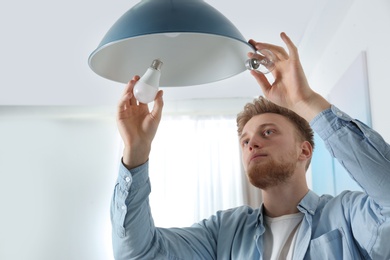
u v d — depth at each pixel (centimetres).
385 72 148
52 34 232
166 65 96
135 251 109
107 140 349
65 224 333
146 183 108
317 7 198
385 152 88
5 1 202
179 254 117
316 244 104
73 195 338
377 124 157
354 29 183
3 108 352
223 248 120
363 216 96
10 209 337
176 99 341
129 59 93
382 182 86
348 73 184
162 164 338
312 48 231
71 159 346
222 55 94
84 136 349
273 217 119
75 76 288
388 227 88
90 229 331
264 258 111
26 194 339
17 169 344
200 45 94
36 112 351
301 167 120
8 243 330
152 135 105
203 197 329
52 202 338
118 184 107
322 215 110
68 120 352
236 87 317
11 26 225
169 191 331
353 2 184
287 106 99
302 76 96
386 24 147
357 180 90
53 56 258
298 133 122
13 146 348
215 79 96
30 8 208
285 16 215
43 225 333
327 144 93
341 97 195
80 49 249
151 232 112
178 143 343
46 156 346
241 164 335
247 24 224
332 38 218
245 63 92
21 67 274
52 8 208
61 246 329
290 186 116
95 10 209
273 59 98
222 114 349
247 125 123
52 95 323
